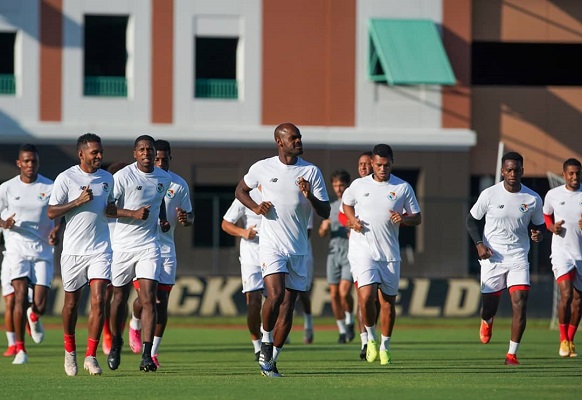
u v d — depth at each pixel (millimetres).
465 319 95875
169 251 49375
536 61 132625
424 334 79125
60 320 91750
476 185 126188
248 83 118625
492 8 123312
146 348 45438
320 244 109688
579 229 55125
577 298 55719
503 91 123812
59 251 99188
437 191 120875
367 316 49875
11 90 115812
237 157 118688
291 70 119125
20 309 52562
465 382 40875
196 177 118125
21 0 115188
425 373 45250
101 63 118438
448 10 120875
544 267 98688
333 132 118875
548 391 37406
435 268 106500
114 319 45125
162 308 48875
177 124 117875
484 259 50625
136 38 116812
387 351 50531
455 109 121625
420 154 120750
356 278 49406
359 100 119812
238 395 36219
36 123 115500
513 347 50312
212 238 106812
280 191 42500
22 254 53844
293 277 42969
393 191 49000
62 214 43000
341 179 64875
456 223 106812
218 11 118000
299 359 54250
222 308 95938
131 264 44969
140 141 44844
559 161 124188
